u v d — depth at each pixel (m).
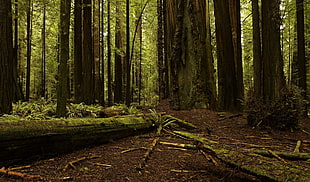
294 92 6.25
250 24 18.33
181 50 9.23
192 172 3.02
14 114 6.34
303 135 5.52
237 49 9.74
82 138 3.97
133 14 18.09
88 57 11.06
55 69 23.33
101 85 15.48
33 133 3.20
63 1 5.38
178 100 9.20
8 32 6.06
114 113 7.32
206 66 8.98
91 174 2.91
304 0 9.73
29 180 2.60
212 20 16.45
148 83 29.94
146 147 4.28
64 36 5.41
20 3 9.58
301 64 9.68
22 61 19.44
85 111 8.58
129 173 2.97
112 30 17.83
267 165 2.54
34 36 22.92
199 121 7.13
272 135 5.46
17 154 3.09
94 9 14.68
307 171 2.36
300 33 9.74
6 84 6.00
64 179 2.69
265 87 7.66
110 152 3.99
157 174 2.95
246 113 6.64
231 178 2.74
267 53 7.65
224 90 9.09
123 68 20.11
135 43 20.97
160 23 14.30
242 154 2.88
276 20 7.54
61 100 5.49
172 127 6.20
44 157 3.53
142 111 9.66
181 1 9.16
